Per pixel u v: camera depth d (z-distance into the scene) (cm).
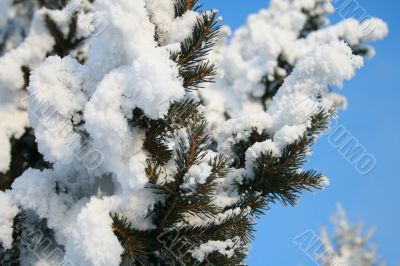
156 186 75
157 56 73
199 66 78
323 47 81
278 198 83
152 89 70
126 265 73
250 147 82
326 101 81
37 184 80
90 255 69
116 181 78
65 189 82
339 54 79
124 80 72
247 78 201
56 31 123
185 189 74
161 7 80
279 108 83
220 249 78
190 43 77
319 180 81
